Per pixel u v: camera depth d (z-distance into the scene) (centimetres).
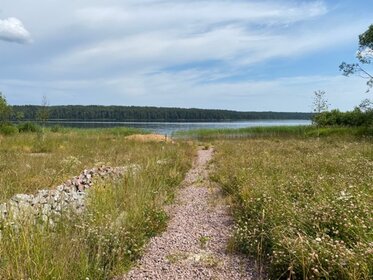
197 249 477
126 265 425
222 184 879
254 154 1334
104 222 481
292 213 462
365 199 485
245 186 707
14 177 825
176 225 593
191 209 695
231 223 588
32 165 1017
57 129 3647
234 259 437
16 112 3684
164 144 2069
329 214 427
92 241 426
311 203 503
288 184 662
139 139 2544
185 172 1158
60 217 470
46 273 330
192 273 404
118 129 3750
